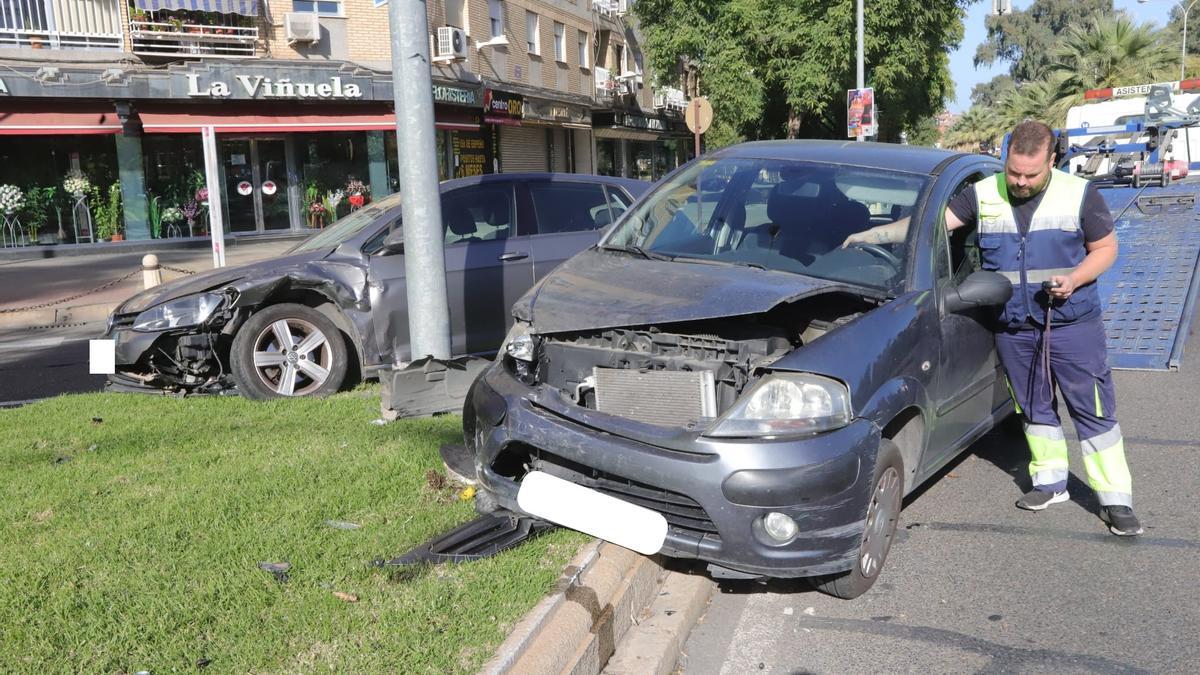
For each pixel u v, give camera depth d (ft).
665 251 15.34
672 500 11.43
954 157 16.21
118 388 22.00
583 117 100.07
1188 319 25.26
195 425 18.37
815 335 12.94
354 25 69.05
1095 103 58.23
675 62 93.20
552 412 12.48
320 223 70.38
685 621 11.64
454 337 22.12
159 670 9.14
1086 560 13.48
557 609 10.44
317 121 65.72
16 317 36.99
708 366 12.09
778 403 11.32
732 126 96.58
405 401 18.61
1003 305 14.52
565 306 13.19
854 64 83.46
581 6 103.35
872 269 13.78
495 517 13.03
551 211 24.17
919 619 11.89
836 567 11.30
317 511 13.33
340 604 10.49
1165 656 10.85
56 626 9.95
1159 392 22.36
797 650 11.25
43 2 58.70
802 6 82.38
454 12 76.69
